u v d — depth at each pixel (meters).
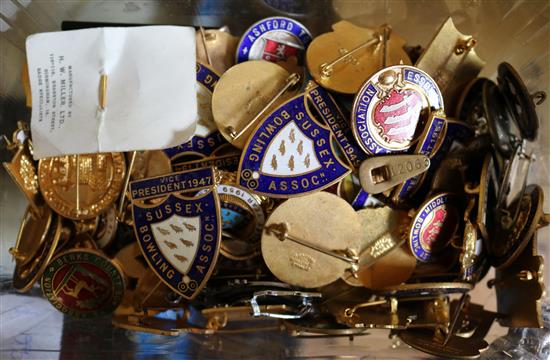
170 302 0.24
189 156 0.24
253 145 0.23
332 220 0.23
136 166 0.24
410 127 0.23
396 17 0.27
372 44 0.25
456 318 0.24
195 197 0.23
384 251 0.24
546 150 0.24
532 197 0.23
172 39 0.24
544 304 0.23
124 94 0.23
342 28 0.25
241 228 0.24
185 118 0.23
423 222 0.24
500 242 0.24
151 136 0.23
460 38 0.24
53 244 0.23
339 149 0.24
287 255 0.23
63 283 0.24
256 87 0.24
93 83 0.23
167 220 0.23
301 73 0.25
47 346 0.24
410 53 0.26
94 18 0.26
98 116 0.23
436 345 0.23
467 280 0.24
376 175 0.23
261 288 0.23
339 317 0.23
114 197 0.24
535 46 0.25
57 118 0.23
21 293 0.24
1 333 0.24
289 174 0.23
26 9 0.25
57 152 0.23
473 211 0.23
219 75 0.24
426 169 0.23
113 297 0.24
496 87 0.24
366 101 0.23
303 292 0.23
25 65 0.24
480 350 0.23
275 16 0.26
